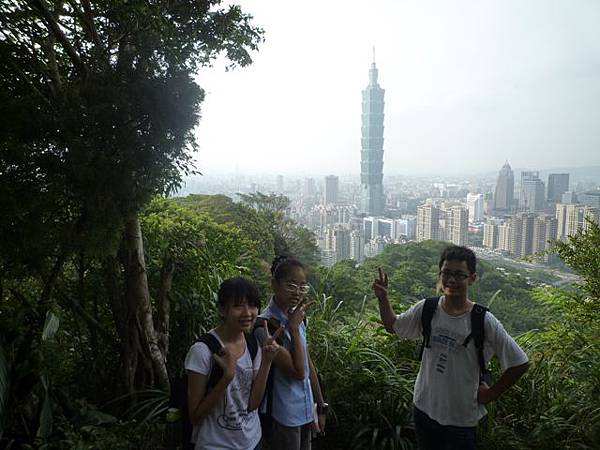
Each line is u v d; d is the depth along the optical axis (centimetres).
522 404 306
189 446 181
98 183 231
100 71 252
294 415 204
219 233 466
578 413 284
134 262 301
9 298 281
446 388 202
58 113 232
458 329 203
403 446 276
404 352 351
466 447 200
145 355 307
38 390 255
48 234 236
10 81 250
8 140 221
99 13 272
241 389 182
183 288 350
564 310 413
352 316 418
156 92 236
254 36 319
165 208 483
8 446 224
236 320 182
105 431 245
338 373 312
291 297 209
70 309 315
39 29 258
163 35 250
